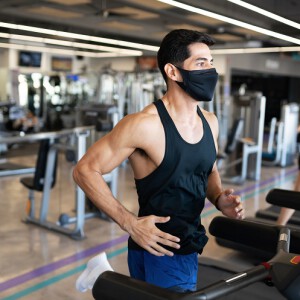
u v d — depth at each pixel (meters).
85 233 4.54
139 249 1.60
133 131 1.46
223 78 12.72
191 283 1.62
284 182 7.47
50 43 7.20
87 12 5.09
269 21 3.02
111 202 1.45
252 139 7.44
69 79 13.01
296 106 9.16
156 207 1.55
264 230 1.71
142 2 4.28
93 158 1.50
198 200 1.60
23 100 12.78
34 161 9.11
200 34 1.50
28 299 3.04
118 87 9.70
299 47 5.05
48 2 4.70
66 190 6.51
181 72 1.49
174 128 1.49
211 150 1.58
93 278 1.42
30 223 4.83
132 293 1.17
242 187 7.00
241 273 1.26
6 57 12.18
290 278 1.17
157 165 1.50
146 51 8.88
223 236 1.83
